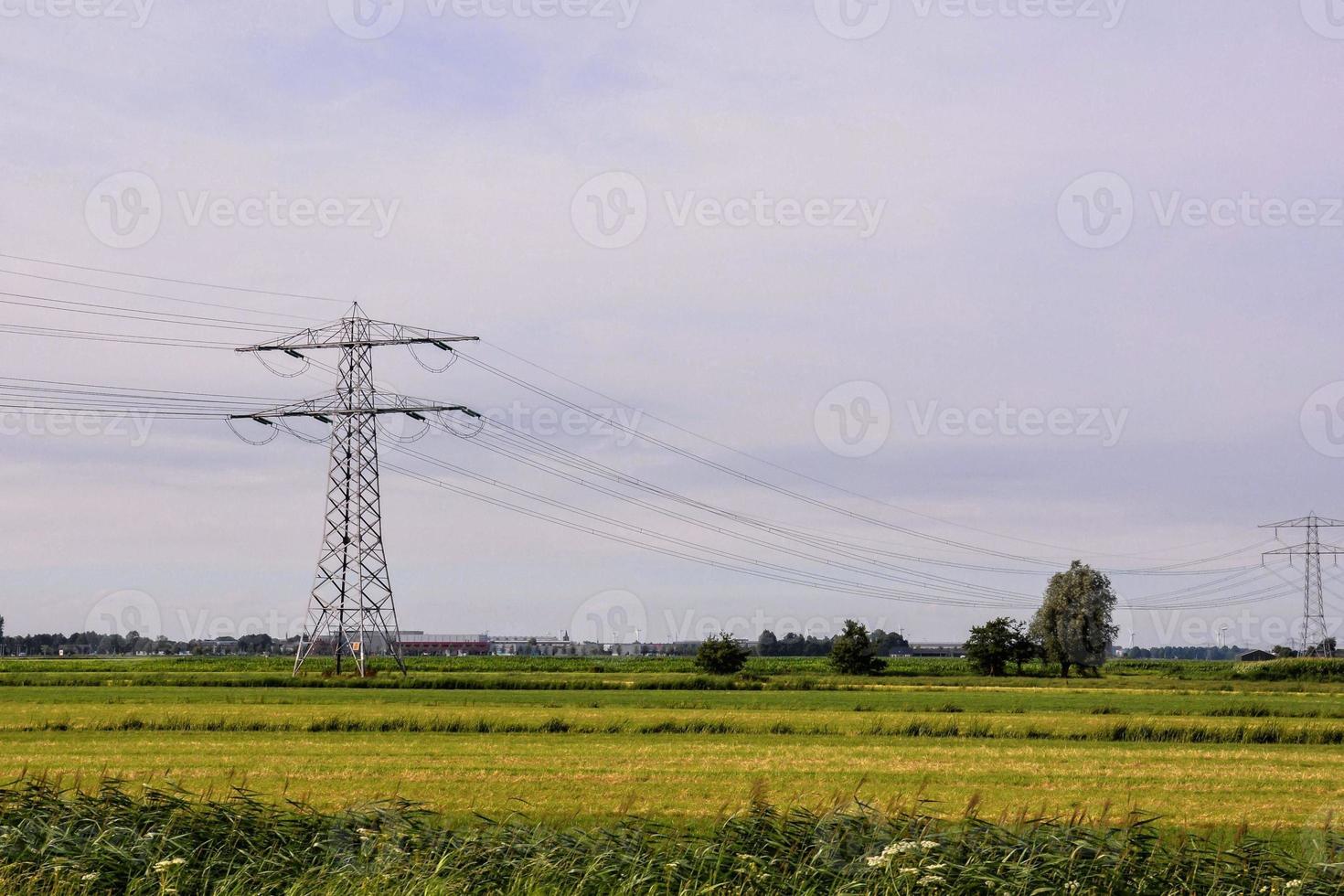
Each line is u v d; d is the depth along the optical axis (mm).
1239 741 47344
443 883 16484
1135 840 17562
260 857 17453
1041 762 38906
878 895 16125
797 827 17938
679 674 102000
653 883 16609
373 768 35281
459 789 30938
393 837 17703
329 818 18875
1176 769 37125
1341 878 17062
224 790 30250
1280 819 27344
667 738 46062
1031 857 16984
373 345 80062
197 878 17109
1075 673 141625
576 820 25891
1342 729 48094
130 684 79188
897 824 18062
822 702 68312
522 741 44438
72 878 16594
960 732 49188
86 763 36469
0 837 17594
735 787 31703
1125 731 48469
